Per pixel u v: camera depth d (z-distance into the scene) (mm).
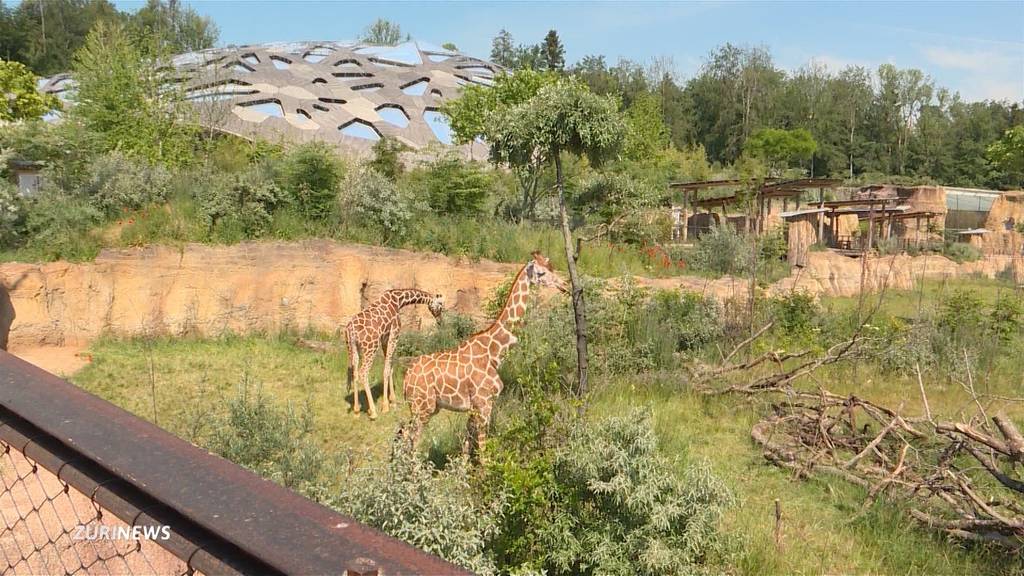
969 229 49188
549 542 5875
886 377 13719
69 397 1803
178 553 1350
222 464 1476
